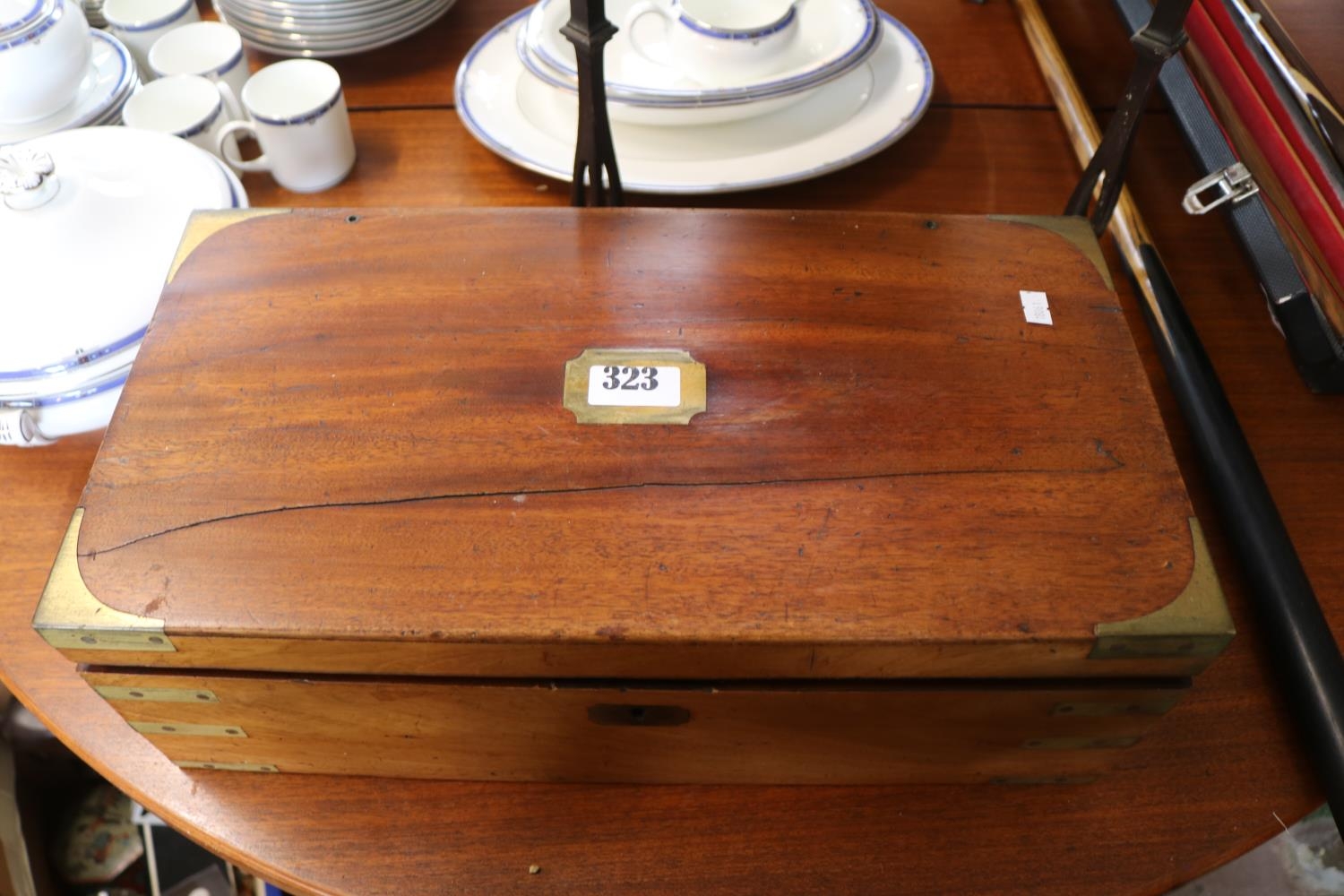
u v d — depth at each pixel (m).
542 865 0.60
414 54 1.05
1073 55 1.06
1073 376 0.62
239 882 0.91
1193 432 0.74
